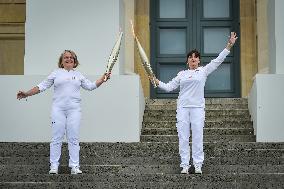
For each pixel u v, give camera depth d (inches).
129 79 491.8
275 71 527.8
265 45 616.1
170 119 531.2
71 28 536.7
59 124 365.1
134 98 490.6
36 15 538.0
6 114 497.4
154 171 378.9
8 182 348.5
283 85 479.2
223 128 504.4
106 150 421.7
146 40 649.6
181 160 378.0
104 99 491.8
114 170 380.5
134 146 425.1
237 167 378.6
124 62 603.5
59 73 370.6
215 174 357.7
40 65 534.0
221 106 553.3
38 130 495.2
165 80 652.1
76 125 367.2
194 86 370.6
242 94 644.1
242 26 650.2
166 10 658.2
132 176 353.7
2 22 685.3
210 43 655.8
